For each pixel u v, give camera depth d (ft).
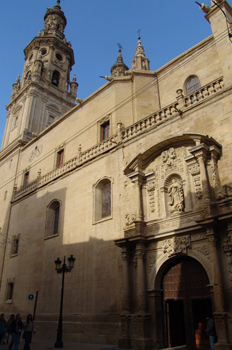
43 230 79.71
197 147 46.01
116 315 51.98
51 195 81.61
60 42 150.71
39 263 76.48
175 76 70.13
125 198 57.72
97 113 78.59
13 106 136.77
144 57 85.76
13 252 91.25
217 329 37.06
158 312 46.91
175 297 46.62
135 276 50.49
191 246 44.78
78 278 62.54
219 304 37.78
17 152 112.98
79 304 59.93
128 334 46.98
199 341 42.83
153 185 53.62
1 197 111.04
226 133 46.62
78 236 66.90
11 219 98.58
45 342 56.95
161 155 53.98
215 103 49.83
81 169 73.67
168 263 48.44
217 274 39.09
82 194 70.38
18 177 106.83
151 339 45.29
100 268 58.49
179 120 54.34
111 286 54.95
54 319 64.75
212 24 56.39
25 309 75.15
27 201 92.63
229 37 48.85
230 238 39.81
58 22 162.81
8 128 132.77
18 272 84.38
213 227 41.22
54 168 88.22
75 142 83.61
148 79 73.31
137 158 55.26
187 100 55.11
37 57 144.46
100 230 61.72
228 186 42.73
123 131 65.21
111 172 64.34
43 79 133.08
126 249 51.55
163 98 70.85
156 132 57.72
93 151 72.28
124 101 72.54
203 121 50.47
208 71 64.08
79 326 57.67
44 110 128.16
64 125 91.15
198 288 44.27
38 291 73.05
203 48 66.49
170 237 47.80
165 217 49.70
